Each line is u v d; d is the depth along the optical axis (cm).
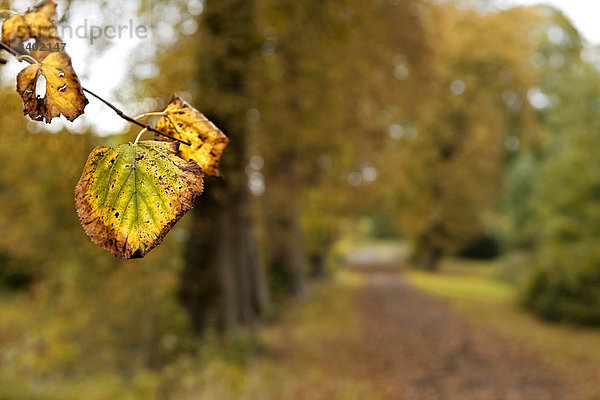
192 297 744
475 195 2667
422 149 2666
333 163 1218
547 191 1495
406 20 955
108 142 346
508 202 2836
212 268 749
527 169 2738
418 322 1366
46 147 388
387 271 3164
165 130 53
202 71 625
